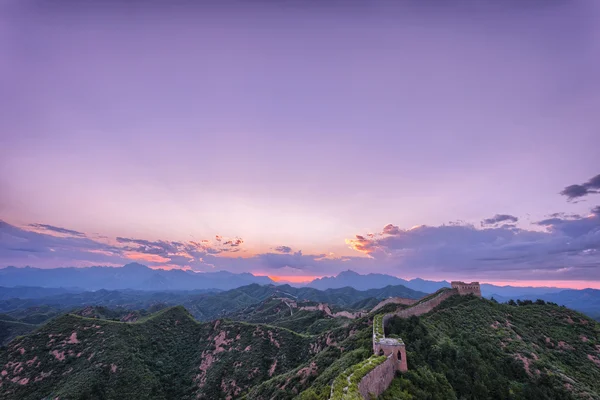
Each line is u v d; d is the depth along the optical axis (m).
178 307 159.12
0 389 93.94
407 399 36.09
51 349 109.19
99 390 91.81
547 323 80.06
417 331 59.03
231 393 97.31
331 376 48.44
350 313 156.25
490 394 49.62
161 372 110.69
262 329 129.88
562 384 55.03
